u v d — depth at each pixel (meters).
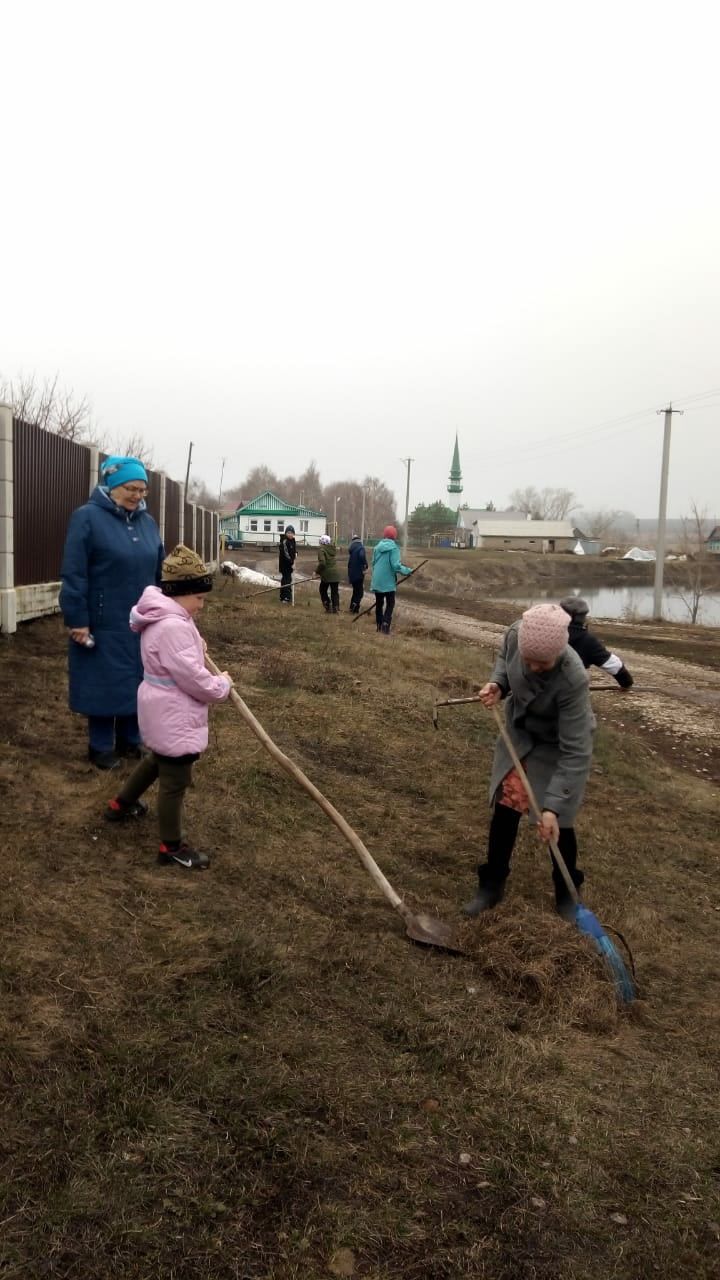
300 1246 2.25
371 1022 3.25
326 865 4.66
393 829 5.43
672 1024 3.74
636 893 5.14
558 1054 3.28
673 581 64.81
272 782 5.73
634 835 6.19
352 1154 2.59
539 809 4.15
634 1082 3.21
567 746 4.13
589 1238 2.43
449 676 10.47
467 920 4.27
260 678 8.92
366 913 4.19
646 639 22.09
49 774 5.11
